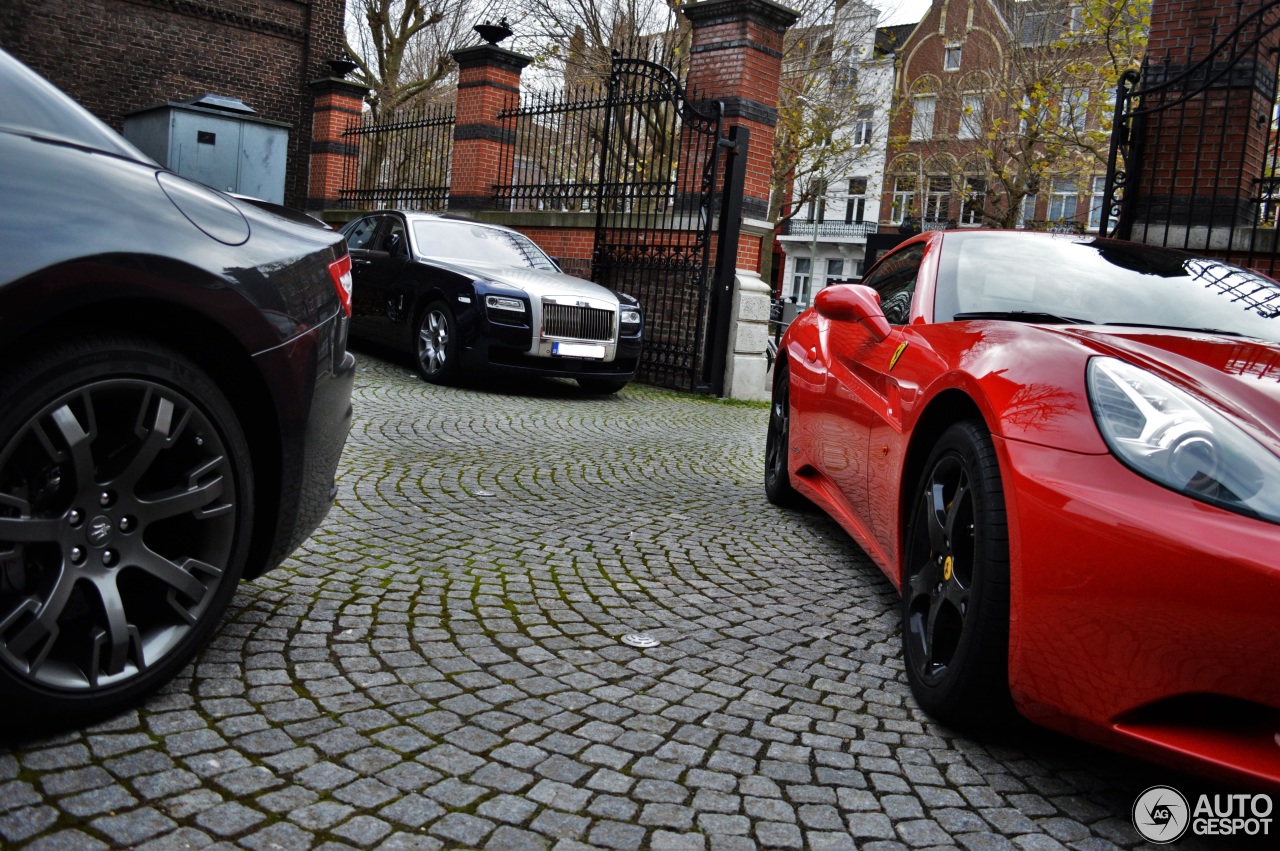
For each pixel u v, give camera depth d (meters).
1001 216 22.97
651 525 4.30
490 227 9.59
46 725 1.85
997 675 2.14
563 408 7.91
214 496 2.11
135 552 1.97
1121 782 2.14
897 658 2.86
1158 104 8.14
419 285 8.46
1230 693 1.70
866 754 2.18
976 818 1.93
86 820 1.62
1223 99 7.84
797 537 4.36
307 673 2.33
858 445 3.43
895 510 2.87
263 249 2.25
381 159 16.56
